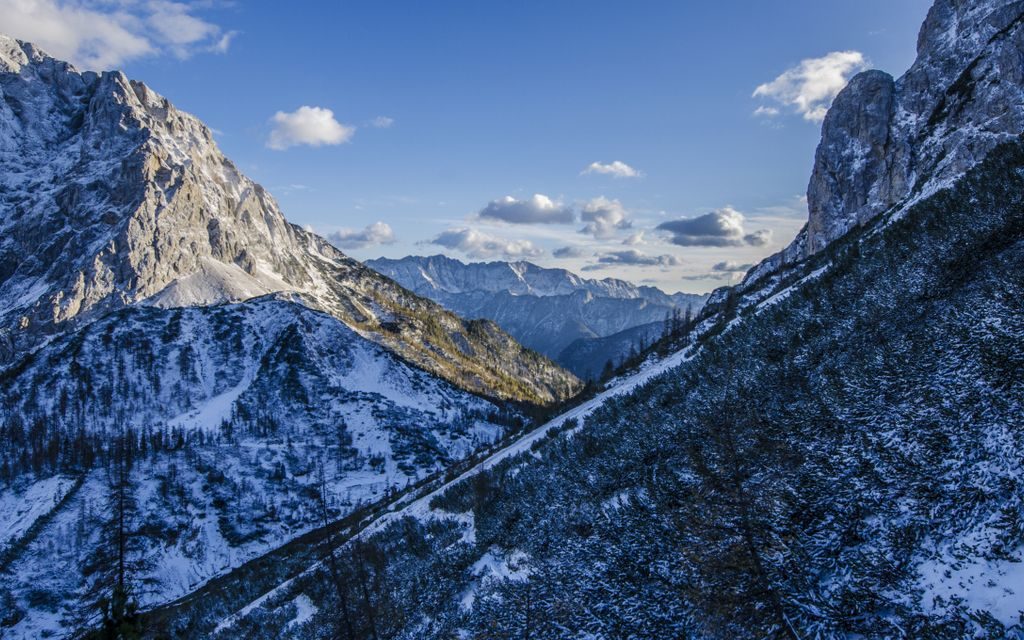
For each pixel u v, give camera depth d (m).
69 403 165.00
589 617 22.17
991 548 16.14
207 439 148.75
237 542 112.38
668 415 34.69
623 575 23.03
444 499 48.75
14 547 92.69
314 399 180.00
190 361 194.62
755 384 30.67
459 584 30.22
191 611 62.75
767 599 16.77
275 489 132.12
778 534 19.53
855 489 20.30
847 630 16.12
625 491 29.14
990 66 83.44
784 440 24.34
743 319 45.09
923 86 99.12
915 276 30.98
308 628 33.44
